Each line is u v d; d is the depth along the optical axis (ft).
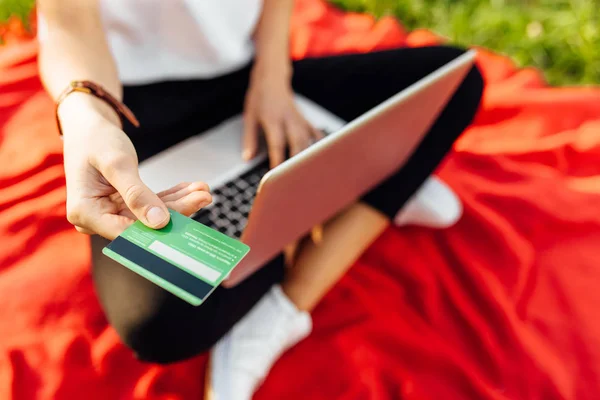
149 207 2.12
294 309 3.73
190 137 3.97
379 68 4.17
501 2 7.20
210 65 4.00
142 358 3.26
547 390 3.83
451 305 4.27
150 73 3.89
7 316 3.83
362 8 7.17
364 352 3.93
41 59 3.15
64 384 3.56
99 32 3.17
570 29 6.73
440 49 4.21
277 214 2.71
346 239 3.87
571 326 4.21
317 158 2.47
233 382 3.50
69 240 4.32
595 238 4.77
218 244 2.06
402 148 3.56
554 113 5.63
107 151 2.33
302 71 4.26
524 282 4.38
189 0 3.56
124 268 3.13
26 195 4.57
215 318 3.24
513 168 5.24
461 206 4.84
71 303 3.95
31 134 4.99
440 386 3.81
